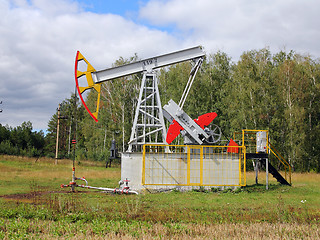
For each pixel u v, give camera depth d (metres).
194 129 19.91
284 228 9.23
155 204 14.24
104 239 8.00
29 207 11.95
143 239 8.00
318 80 45.16
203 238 8.21
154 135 46.06
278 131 41.22
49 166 36.12
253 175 32.38
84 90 20.53
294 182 25.39
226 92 44.28
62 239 8.02
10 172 28.16
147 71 20.70
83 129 63.69
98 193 17.72
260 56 45.69
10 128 71.75
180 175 18.69
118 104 46.72
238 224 9.72
